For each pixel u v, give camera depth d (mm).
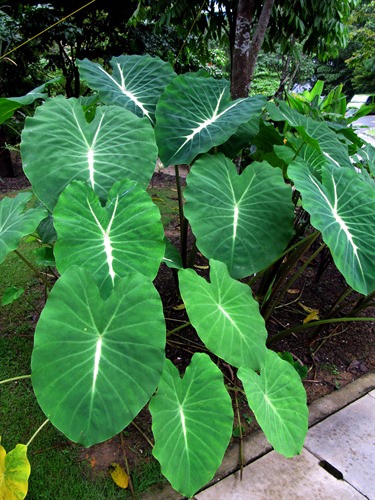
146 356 978
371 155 2354
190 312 1142
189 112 1689
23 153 1326
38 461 1256
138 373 962
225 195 1489
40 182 1299
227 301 1271
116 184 1272
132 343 987
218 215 1443
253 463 1311
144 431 1407
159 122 1637
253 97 1764
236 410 1510
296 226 2424
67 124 1428
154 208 1225
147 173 1382
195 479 1017
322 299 2367
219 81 1848
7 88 4883
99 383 937
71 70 5285
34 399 1503
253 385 1114
